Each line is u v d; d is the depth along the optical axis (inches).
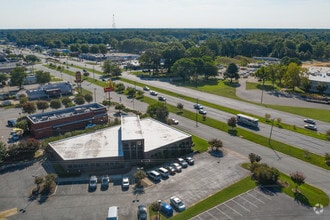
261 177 2465.6
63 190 2431.1
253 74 7460.6
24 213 2130.9
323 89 5782.5
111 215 2018.9
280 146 3240.7
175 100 5147.6
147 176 2647.6
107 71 7406.5
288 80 5920.3
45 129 3550.7
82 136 3302.2
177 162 2906.0
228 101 5103.3
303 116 4318.4
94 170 2775.6
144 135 3272.6
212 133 3666.3
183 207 2166.6
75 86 6235.2
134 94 5457.7
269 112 4485.7
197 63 6983.3
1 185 2496.3
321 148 3196.4
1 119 4220.0
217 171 2719.0
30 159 2955.2
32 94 5339.6
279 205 2187.5
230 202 2233.0
